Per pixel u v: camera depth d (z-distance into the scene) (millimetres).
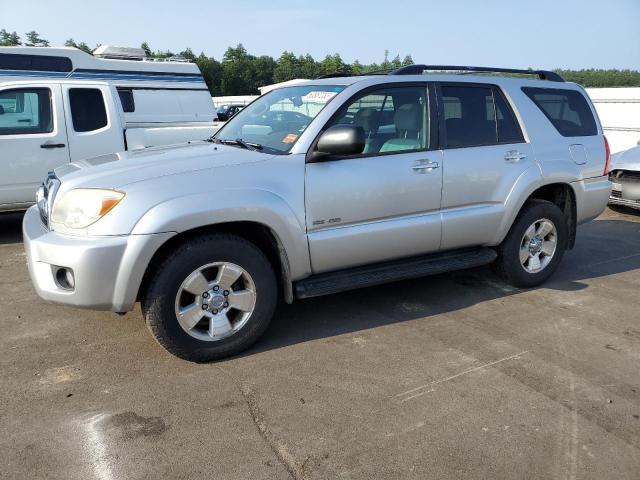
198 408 2920
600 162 4980
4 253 5914
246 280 3461
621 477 2418
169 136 7891
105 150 7309
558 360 3484
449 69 4375
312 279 3752
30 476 2389
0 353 3531
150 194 3105
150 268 3266
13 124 6711
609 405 2977
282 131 3834
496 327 3988
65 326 3945
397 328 3961
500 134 4453
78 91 7133
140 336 3783
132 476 2396
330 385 3162
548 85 4859
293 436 2688
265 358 3492
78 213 3096
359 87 3836
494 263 4797
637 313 4281
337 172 3633
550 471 2451
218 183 3262
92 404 2951
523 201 4473
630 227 7332
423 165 3965
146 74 11469
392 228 3883
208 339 3379
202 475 2410
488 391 3105
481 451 2584
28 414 2848
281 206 3404
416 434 2709
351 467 2469
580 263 5633
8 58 10156
